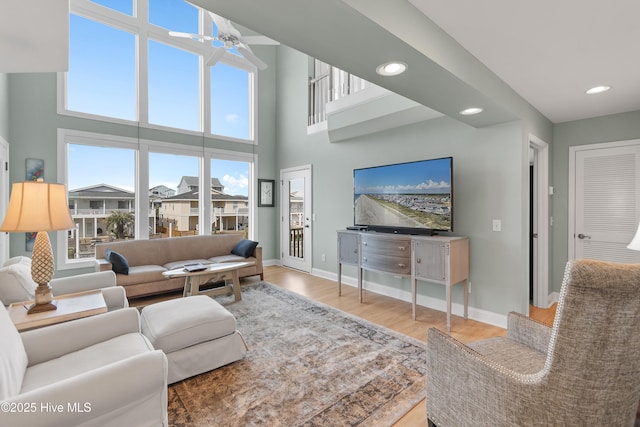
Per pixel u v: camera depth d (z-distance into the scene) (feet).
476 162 10.38
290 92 19.33
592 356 3.12
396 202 11.86
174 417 5.55
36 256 6.09
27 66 6.13
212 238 16.12
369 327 9.66
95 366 4.72
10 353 4.02
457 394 4.28
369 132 13.61
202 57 17.26
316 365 7.34
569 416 3.27
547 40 6.37
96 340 5.56
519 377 3.58
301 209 18.34
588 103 9.84
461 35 6.21
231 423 5.42
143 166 15.30
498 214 9.87
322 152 16.79
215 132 18.08
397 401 6.04
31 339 4.99
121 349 5.20
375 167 12.67
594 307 3.03
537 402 3.42
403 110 11.34
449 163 10.18
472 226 10.50
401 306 11.84
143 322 7.13
